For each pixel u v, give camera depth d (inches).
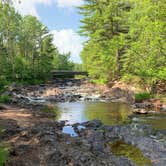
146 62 1144.8
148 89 1304.1
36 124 708.7
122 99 1306.6
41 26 2536.9
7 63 2039.9
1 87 1418.6
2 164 378.3
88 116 867.4
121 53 1788.9
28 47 2421.3
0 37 2123.5
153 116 856.9
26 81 2055.9
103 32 1977.1
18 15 2249.0
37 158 441.1
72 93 1499.8
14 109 941.2
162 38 1037.2
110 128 679.1
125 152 513.3
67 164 423.8
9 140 533.3
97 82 1942.7
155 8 1067.3
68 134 606.9
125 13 1856.5
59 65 4109.3
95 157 465.7
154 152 511.5
